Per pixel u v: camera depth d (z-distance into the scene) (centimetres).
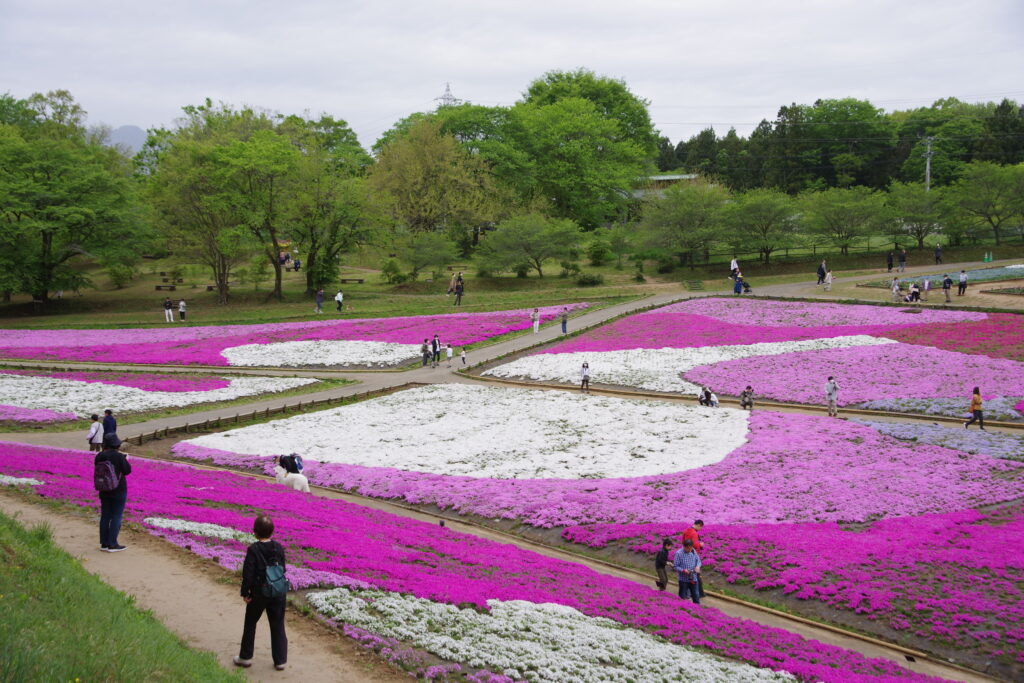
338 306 7688
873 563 2222
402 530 2247
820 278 7344
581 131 10619
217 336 6756
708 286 7969
